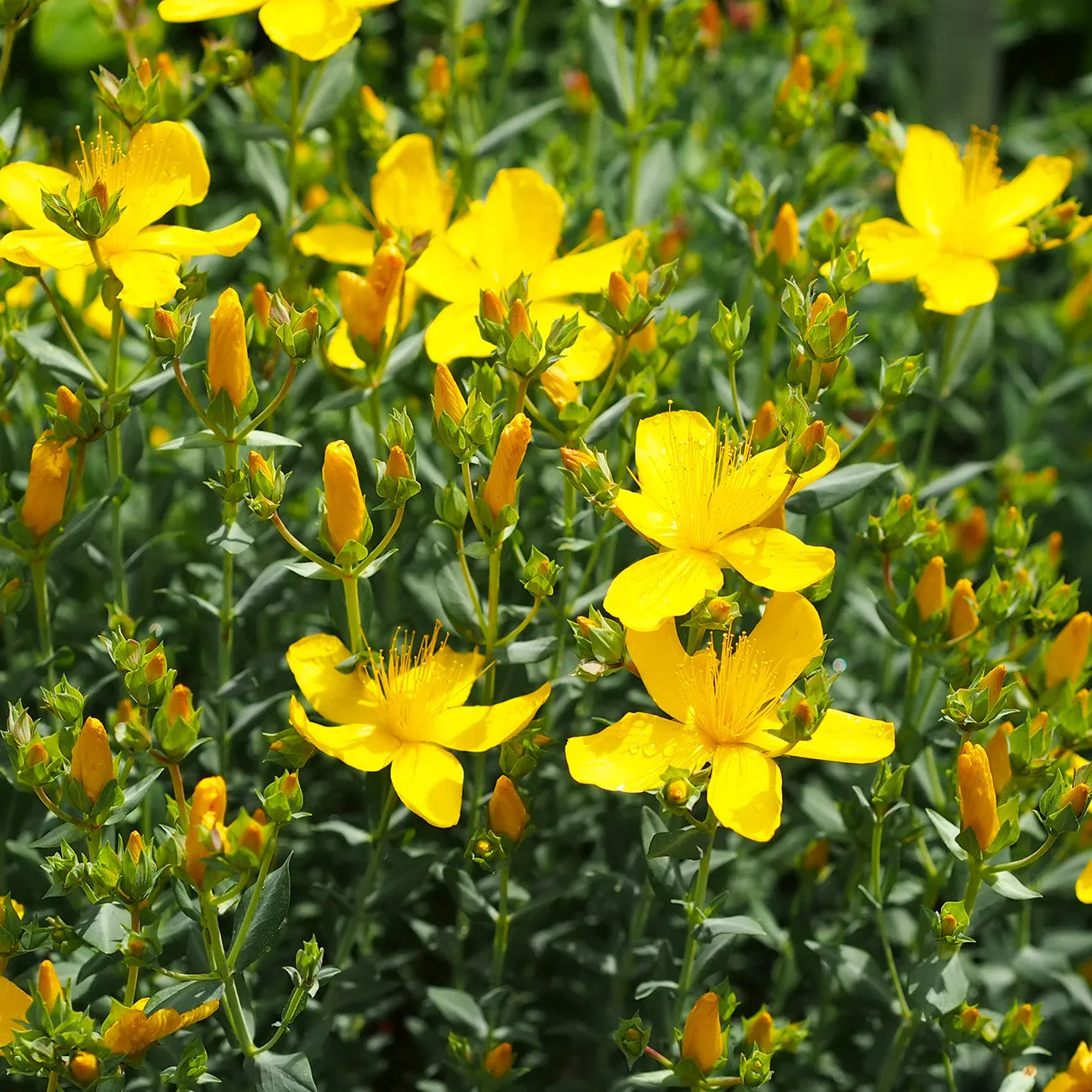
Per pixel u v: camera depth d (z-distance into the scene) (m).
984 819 0.79
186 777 0.90
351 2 0.84
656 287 0.81
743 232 0.88
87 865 0.78
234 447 0.80
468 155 0.93
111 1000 0.80
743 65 1.22
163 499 0.90
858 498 0.92
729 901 0.92
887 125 0.88
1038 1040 0.91
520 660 0.81
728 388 0.87
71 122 1.12
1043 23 1.83
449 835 0.90
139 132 0.82
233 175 1.18
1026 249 0.86
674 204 0.98
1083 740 0.82
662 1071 0.80
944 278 0.86
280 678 0.89
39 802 0.87
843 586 0.90
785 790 0.92
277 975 0.88
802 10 0.92
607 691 0.89
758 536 0.79
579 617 0.80
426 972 0.94
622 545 0.88
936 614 0.83
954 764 0.87
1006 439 1.17
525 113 0.94
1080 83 1.65
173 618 0.92
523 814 0.81
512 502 0.80
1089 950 0.90
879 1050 0.86
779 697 0.79
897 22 1.68
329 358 0.84
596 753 0.79
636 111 0.92
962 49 1.42
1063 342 1.02
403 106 1.27
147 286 0.81
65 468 0.81
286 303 0.80
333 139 0.94
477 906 0.84
